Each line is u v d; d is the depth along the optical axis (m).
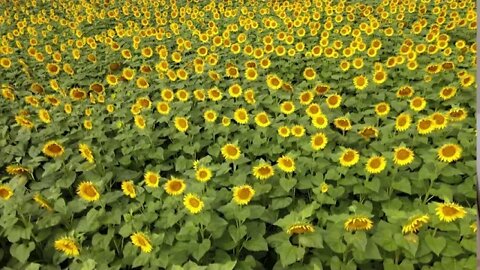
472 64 5.38
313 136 3.57
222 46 7.48
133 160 4.39
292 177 3.51
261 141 4.06
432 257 2.52
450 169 3.17
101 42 8.65
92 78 6.94
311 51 6.45
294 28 8.12
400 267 2.45
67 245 2.56
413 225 2.28
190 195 2.80
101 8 12.60
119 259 2.94
